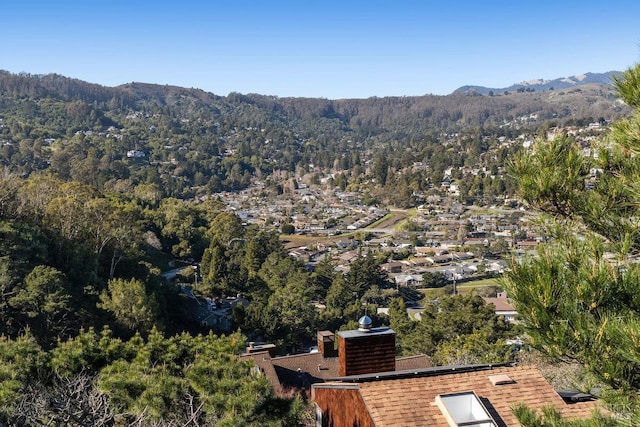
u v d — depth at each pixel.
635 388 4.12
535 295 4.18
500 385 7.71
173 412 8.51
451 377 7.88
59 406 8.11
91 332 11.40
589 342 4.09
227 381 8.55
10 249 26.88
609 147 5.10
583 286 4.17
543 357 4.79
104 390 8.55
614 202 4.86
